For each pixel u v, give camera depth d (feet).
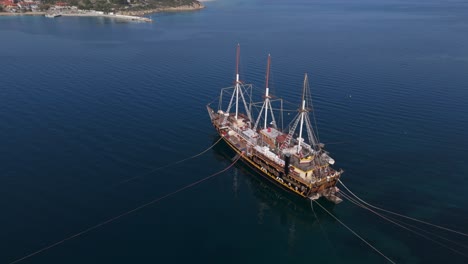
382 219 296.51
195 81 604.08
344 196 324.39
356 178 346.95
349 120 455.63
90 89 561.02
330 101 511.40
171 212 301.43
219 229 285.43
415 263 252.83
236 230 285.64
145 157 380.78
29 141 401.08
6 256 248.11
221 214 303.48
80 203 304.71
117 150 390.42
